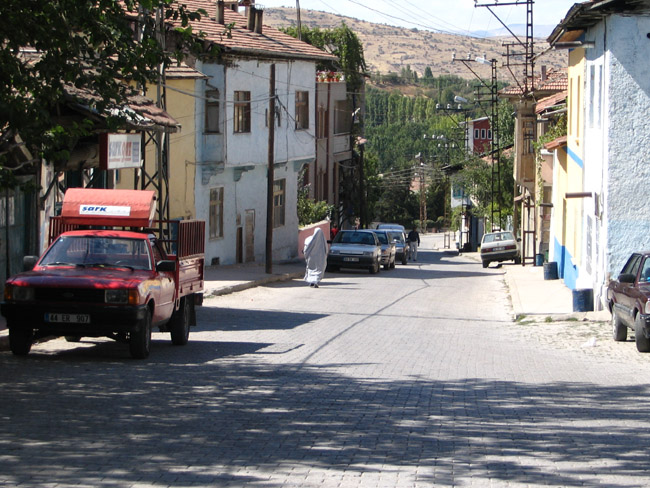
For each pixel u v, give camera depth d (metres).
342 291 29.97
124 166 20.70
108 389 10.88
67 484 6.57
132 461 7.30
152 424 8.84
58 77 12.12
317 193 56.50
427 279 37.62
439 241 97.19
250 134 37.78
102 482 6.64
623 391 11.51
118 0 13.70
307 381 11.95
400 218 111.00
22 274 13.54
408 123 132.12
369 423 9.11
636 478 6.98
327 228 52.97
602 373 13.37
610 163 21.05
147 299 13.48
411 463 7.40
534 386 11.91
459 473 7.09
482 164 64.69
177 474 6.91
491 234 49.84
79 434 8.30
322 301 26.28
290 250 45.69
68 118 18.47
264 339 17.17
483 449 7.96
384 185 109.94
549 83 44.50
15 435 8.20
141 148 21.92
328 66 59.91
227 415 9.40
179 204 34.62
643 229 21.06
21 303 13.02
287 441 8.18
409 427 8.94
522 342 17.92
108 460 7.32
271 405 10.05
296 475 6.95
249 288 29.67
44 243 21.16
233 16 43.25
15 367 12.44
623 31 20.70
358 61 64.25
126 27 12.70
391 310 24.33
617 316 17.36
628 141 20.92
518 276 36.31
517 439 8.42
